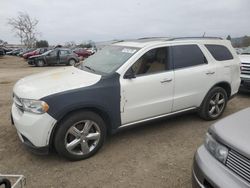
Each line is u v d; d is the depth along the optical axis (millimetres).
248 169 2195
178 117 5777
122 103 4195
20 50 48406
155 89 4512
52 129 3668
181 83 4836
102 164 3883
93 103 3879
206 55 5285
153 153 4211
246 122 2639
